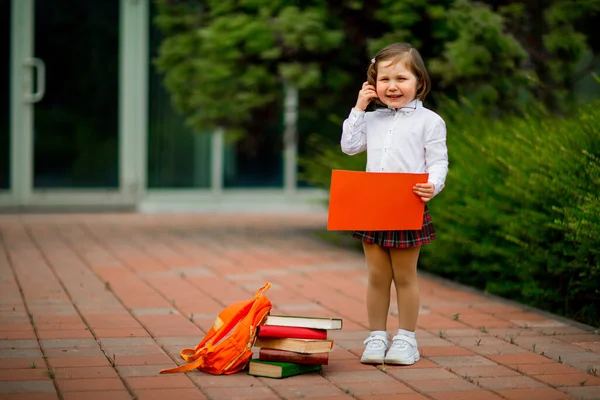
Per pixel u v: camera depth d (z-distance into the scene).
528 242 6.90
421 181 4.88
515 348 5.50
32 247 9.47
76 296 6.92
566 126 7.16
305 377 4.80
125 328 5.88
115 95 12.91
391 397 4.43
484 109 8.88
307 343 4.77
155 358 5.12
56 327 5.86
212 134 13.28
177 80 10.39
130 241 10.09
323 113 10.20
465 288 7.61
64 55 12.66
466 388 4.60
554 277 6.91
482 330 5.97
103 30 12.77
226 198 13.46
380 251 5.09
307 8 9.00
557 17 8.66
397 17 8.68
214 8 9.51
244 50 9.25
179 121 13.17
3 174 12.52
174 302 6.76
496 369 4.99
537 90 9.13
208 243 10.05
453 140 8.19
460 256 7.89
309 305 6.77
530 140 7.22
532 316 6.50
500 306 6.86
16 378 4.64
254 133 10.47
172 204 13.25
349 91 9.62
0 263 8.42
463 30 8.49
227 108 9.77
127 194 13.06
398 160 5.01
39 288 7.22
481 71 8.55
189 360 4.91
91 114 12.84
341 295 7.19
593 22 8.91
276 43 9.15
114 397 4.35
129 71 12.91
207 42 9.29
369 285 5.21
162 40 13.00
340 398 4.40
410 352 5.09
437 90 9.30
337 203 4.84
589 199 5.98
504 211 7.21
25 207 12.62
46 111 12.64
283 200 13.62
